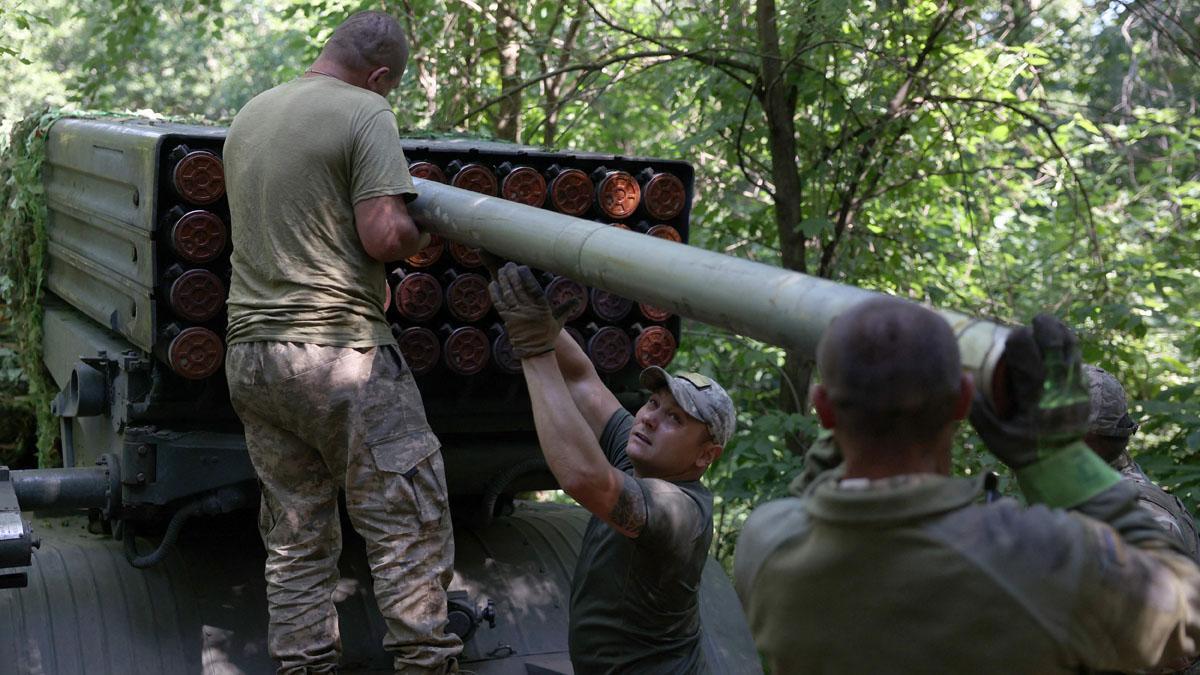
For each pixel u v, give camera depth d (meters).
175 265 3.58
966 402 1.85
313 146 3.24
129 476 3.69
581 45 8.27
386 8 7.57
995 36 7.24
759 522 1.96
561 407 2.81
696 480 3.13
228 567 3.96
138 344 3.74
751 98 6.59
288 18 8.14
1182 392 5.58
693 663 3.18
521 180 3.85
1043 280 8.24
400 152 3.30
